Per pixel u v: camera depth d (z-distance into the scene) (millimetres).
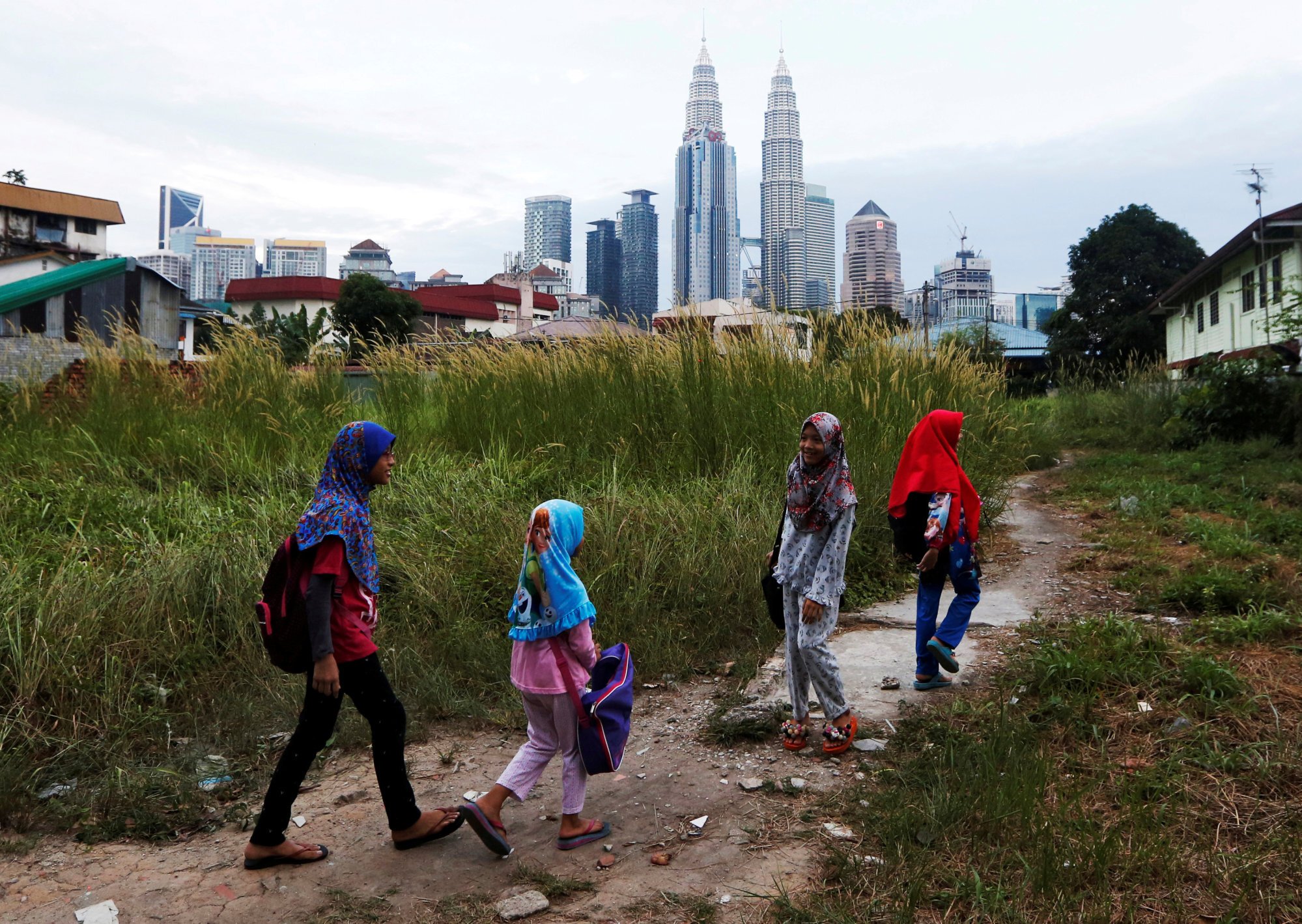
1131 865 3141
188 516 7434
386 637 5840
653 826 3814
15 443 9516
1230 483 12062
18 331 16688
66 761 4391
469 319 60688
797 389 9617
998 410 12789
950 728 4449
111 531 6988
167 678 5176
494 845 3521
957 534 5051
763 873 3359
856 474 8219
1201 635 5566
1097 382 24578
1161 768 3898
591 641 3707
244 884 3418
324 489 3465
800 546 4473
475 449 10250
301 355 14312
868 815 3723
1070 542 9141
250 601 5750
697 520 7445
